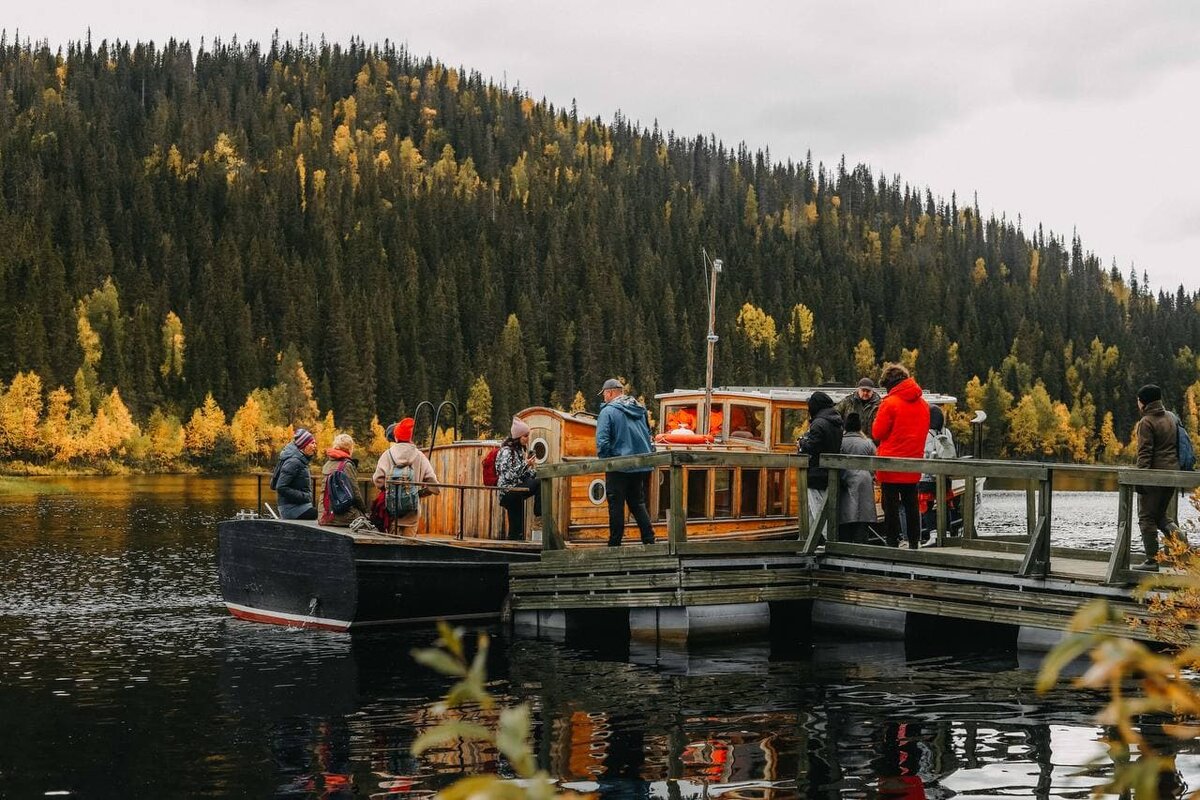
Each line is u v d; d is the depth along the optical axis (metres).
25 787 7.12
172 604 15.57
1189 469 11.06
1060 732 8.16
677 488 12.23
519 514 14.45
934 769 7.26
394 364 140.88
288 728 8.59
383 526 14.12
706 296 179.12
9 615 14.54
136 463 111.19
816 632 12.99
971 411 164.88
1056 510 46.19
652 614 12.48
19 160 196.50
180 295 166.50
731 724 8.55
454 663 1.71
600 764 7.48
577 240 199.00
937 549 12.20
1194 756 7.32
